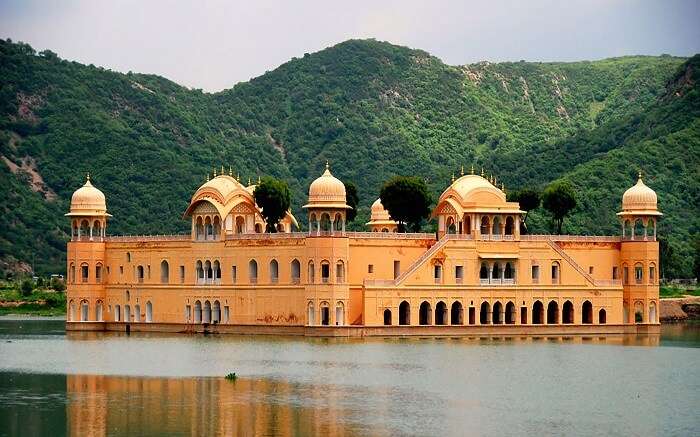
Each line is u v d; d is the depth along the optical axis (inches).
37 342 7116.1
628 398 4896.7
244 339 7204.7
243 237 7632.9
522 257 7672.2
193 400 4753.9
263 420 4357.8
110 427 4222.4
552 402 4788.4
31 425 4249.5
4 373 5526.6
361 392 4975.4
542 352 6451.8
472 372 5570.9
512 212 7701.8
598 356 6274.6
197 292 7829.7
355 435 4131.4
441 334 7416.3
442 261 7445.9
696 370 5713.6
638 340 7396.7
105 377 5388.8
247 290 7598.4
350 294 7337.6
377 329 7273.6
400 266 7534.5
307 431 4185.5
